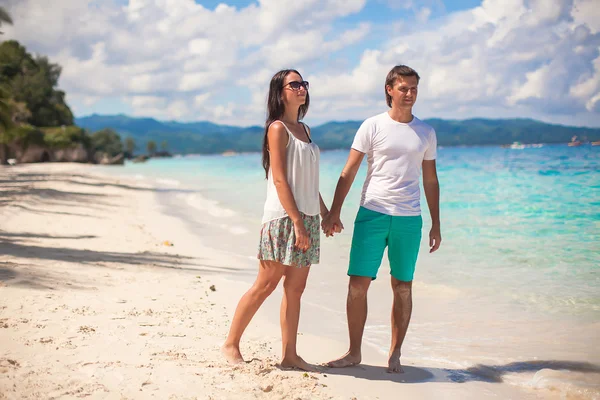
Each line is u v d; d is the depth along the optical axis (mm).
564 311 4977
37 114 78688
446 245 8516
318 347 4102
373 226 3555
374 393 3158
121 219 12703
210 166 60531
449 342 4215
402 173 3533
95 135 113625
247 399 2820
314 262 3371
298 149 3244
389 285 6078
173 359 3365
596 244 8086
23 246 7707
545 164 33094
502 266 6957
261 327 4469
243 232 10578
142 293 5289
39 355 3275
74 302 4660
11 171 42562
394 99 3529
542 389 3295
